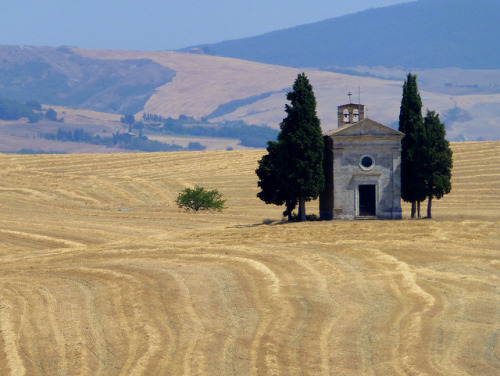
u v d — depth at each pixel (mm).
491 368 92062
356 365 96812
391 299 126688
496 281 134250
